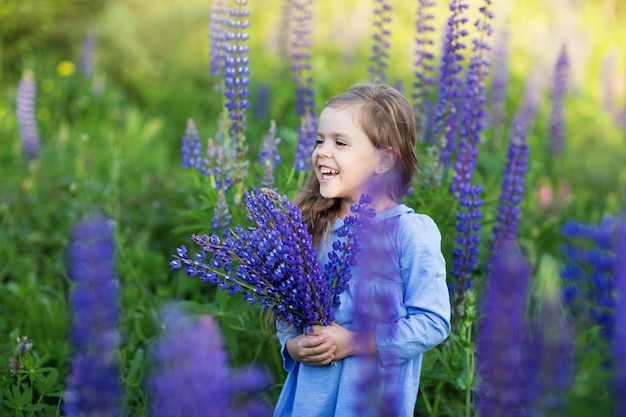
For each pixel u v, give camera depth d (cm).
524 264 171
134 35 991
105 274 172
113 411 181
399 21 1052
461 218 364
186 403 157
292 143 545
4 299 438
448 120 416
